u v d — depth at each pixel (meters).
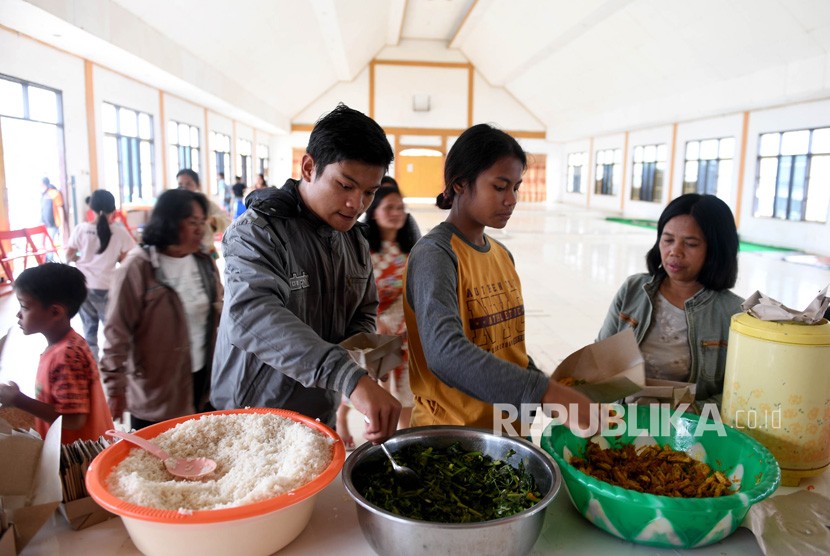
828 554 0.87
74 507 0.98
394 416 0.99
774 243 11.06
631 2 10.68
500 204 1.22
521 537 0.84
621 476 1.08
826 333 1.09
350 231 1.50
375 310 1.60
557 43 14.45
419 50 20.77
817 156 10.06
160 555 0.85
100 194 3.21
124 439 1.01
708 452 1.16
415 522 0.81
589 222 14.95
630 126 15.70
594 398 1.08
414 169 21.53
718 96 11.48
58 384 1.62
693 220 1.41
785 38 9.06
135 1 7.12
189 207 1.99
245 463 0.99
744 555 0.95
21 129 6.61
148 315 1.97
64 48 7.04
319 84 19.17
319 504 1.07
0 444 0.96
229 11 9.08
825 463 1.15
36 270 1.64
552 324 4.98
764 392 1.13
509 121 21.80
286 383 1.36
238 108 13.43
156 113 10.37
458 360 1.00
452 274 1.17
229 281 1.17
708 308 1.48
